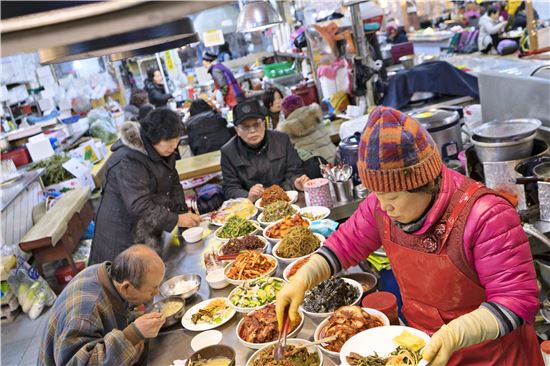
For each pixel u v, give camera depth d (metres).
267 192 3.51
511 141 2.67
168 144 3.36
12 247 5.28
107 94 11.38
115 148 3.50
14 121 8.08
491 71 3.54
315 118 4.82
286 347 1.78
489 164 2.72
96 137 9.52
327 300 2.04
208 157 5.54
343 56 5.78
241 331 2.02
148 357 2.08
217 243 3.11
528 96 3.08
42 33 0.34
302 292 1.72
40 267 5.43
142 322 2.00
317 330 1.86
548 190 2.46
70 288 2.21
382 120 1.43
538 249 2.58
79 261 5.89
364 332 1.74
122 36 0.56
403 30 9.44
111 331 2.03
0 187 6.00
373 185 1.45
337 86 5.79
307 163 4.27
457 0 10.52
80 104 10.12
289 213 3.20
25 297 4.95
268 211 3.24
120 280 2.15
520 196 2.62
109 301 2.18
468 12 9.82
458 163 3.46
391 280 2.81
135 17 0.35
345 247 1.82
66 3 0.34
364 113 5.32
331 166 3.41
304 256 2.46
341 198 3.33
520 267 1.38
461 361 1.53
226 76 7.14
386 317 1.83
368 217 1.78
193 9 0.36
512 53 6.25
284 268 2.56
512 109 3.28
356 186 3.43
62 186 7.07
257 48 10.30
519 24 7.37
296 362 1.73
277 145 4.10
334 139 5.27
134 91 9.48
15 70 8.30
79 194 6.51
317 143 4.80
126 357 1.95
